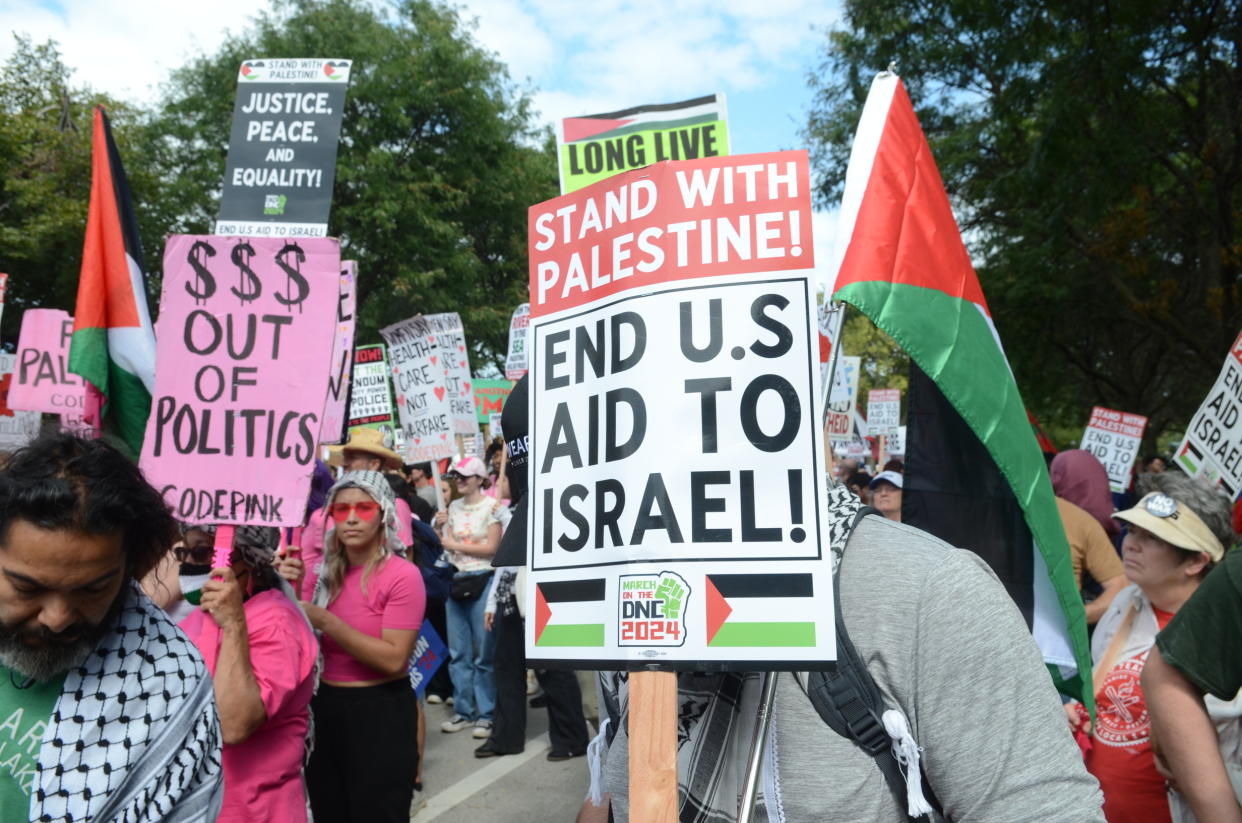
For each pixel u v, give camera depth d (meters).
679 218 1.66
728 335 1.60
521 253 27.80
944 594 1.52
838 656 1.54
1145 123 13.16
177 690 1.79
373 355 8.66
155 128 23.92
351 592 4.07
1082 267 16.08
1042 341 17.62
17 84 21.98
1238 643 1.99
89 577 1.57
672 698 1.53
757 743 1.50
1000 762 1.45
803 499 1.51
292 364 3.03
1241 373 4.69
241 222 3.99
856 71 16.73
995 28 13.02
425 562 6.94
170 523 1.79
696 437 1.58
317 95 4.02
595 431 1.69
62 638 1.63
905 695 1.51
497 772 6.29
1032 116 15.32
